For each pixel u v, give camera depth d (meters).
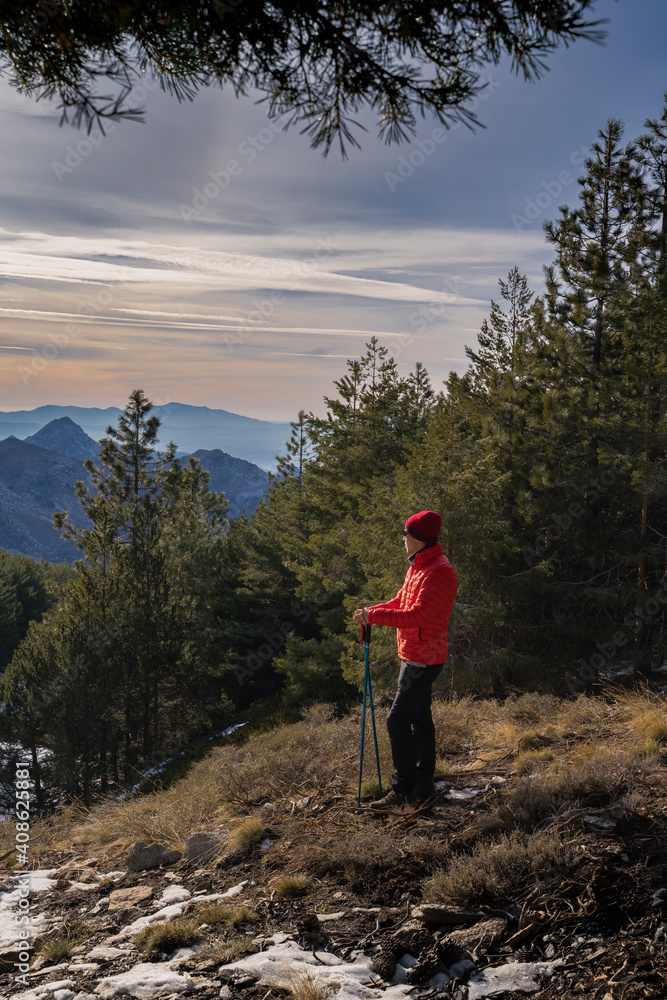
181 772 14.67
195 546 26.28
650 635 11.73
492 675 11.71
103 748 19.92
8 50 2.33
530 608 12.71
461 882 3.07
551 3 2.07
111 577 21.55
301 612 25.02
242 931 3.17
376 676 12.30
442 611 4.39
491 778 4.84
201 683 25.34
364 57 2.30
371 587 12.67
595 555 12.02
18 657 20.16
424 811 4.30
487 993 2.37
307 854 3.90
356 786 5.07
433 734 4.57
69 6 2.22
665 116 11.27
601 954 2.44
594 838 3.31
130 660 20.92
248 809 5.17
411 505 11.69
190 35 2.35
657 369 11.23
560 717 6.28
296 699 19.00
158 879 4.18
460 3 2.16
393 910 3.13
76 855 5.18
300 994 2.44
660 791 3.79
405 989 2.50
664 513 12.32
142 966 2.93
